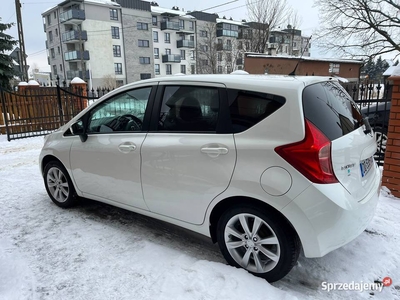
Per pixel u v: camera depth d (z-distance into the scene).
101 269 2.54
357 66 27.88
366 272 2.50
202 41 45.38
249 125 2.26
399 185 3.91
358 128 2.56
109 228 3.30
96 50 39.59
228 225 2.42
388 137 3.93
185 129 2.58
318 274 2.49
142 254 2.76
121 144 2.96
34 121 10.08
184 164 2.51
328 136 2.10
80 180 3.48
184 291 2.22
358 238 3.00
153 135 2.76
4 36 15.43
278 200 2.09
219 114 2.41
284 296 2.14
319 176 2.01
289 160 2.05
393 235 3.04
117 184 3.07
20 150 7.84
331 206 2.00
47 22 42.50
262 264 2.34
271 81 2.29
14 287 2.33
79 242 2.99
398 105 3.79
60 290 2.29
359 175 2.33
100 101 3.27
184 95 2.64
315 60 23.73
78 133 3.42
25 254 2.78
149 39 44.41
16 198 4.24
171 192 2.64
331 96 2.47
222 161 2.31
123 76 42.69
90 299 2.20
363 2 19.92
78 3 38.03
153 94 2.84
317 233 2.04
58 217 3.59
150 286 2.32
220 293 2.18
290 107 2.12
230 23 46.31
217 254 2.78
